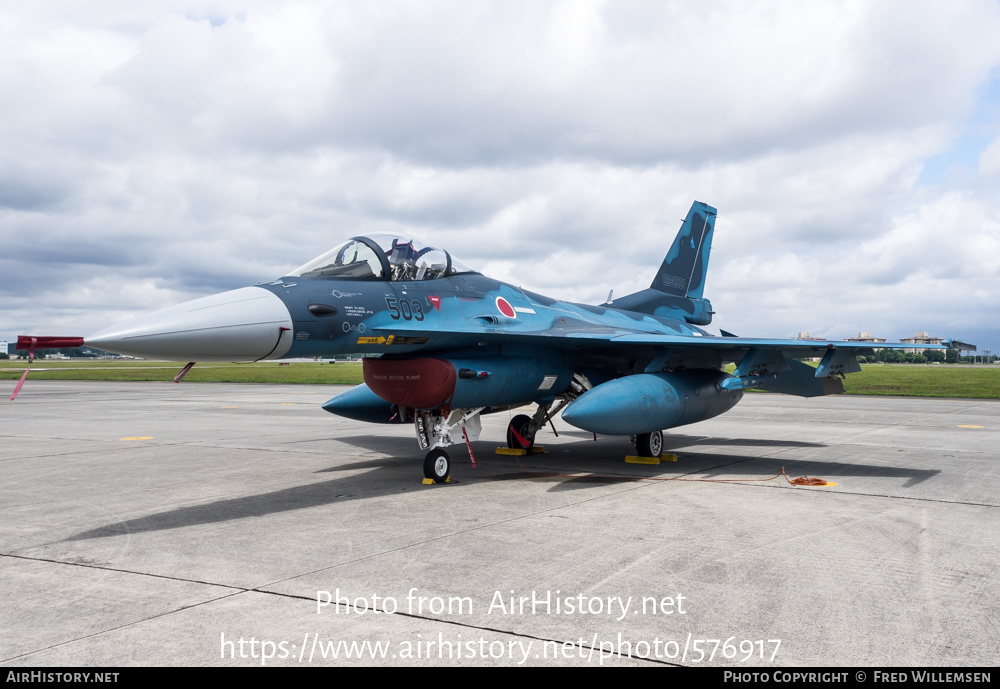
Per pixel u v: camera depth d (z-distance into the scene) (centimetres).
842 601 448
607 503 776
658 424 996
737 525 663
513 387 1010
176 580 492
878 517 700
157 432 1591
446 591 467
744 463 1114
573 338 988
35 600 450
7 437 1480
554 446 1377
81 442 1388
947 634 395
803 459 1158
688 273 1603
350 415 1191
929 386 3928
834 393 1168
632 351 1165
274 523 675
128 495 827
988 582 488
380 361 961
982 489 866
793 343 984
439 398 912
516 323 1025
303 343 790
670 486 895
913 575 504
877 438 1488
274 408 2384
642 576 500
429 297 940
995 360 16088
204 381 4975
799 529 647
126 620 414
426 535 624
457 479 956
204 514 718
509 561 538
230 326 722
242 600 450
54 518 700
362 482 924
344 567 523
